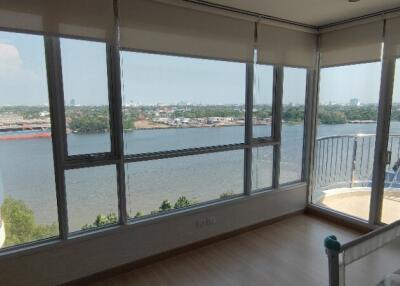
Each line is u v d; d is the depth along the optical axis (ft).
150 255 8.89
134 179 8.58
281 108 11.63
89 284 7.91
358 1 8.41
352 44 10.49
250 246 9.98
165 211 9.32
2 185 6.81
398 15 9.02
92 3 6.89
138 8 7.59
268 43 10.32
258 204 11.32
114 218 8.34
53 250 7.32
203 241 9.96
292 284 7.89
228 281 8.04
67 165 7.36
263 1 8.43
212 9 8.75
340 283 4.20
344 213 11.69
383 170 10.30
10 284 6.88
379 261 4.73
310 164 12.71
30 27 6.21
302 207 12.84
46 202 7.30
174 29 8.24
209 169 10.14
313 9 9.18
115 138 8.09
